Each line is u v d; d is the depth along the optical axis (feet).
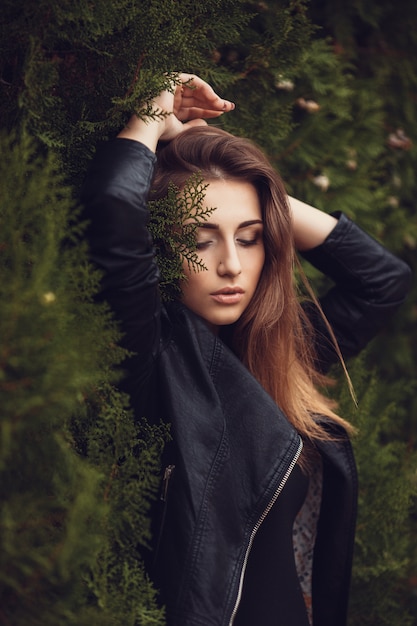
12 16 4.62
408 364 9.84
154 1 4.84
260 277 5.34
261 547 5.08
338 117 8.42
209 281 4.97
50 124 4.85
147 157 4.68
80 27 4.65
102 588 4.28
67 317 4.03
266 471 4.75
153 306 4.60
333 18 8.40
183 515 4.56
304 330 5.93
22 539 3.89
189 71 5.76
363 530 7.41
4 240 4.09
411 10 8.98
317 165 8.10
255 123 6.57
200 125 5.45
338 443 5.72
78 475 4.12
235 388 4.91
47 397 3.82
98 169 4.55
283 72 6.28
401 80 9.19
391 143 9.07
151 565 4.66
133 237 4.45
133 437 4.73
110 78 4.98
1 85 4.85
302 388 5.66
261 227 5.13
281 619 5.01
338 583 5.72
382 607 7.48
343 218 6.00
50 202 4.44
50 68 4.59
